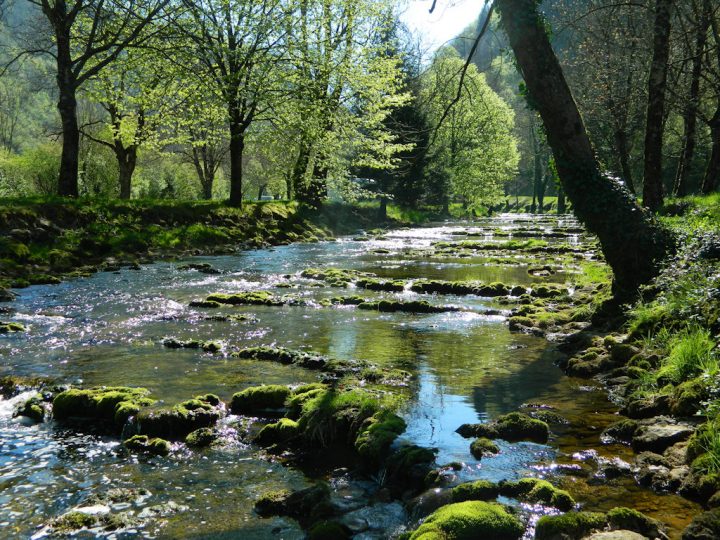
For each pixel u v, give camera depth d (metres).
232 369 8.30
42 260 17.36
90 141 40.91
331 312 12.42
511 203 97.44
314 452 5.76
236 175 29.72
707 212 15.46
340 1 32.91
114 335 10.25
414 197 50.59
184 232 23.67
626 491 4.66
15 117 69.19
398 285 15.26
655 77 16.44
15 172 36.53
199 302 12.87
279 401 6.88
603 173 10.70
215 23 26.95
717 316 7.44
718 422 5.02
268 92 28.45
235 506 4.73
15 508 4.68
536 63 10.49
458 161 59.50
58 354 9.05
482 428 5.85
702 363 6.41
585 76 33.50
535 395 7.11
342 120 31.72
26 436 6.18
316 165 35.50
